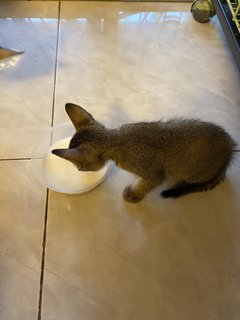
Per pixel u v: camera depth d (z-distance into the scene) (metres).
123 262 0.33
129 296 0.31
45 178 0.36
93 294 0.31
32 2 0.50
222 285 0.32
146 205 0.35
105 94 0.43
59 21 0.49
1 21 0.48
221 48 0.47
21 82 0.43
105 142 0.29
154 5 0.51
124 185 0.37
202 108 0.42
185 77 0.45
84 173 0.36
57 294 0.31
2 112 0.41
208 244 0.34
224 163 0.33
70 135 0.40
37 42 0.47
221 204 0.36
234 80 0.45
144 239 0.34
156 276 0.32
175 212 0.35
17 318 0.30
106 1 0.51
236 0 0.44
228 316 0.30
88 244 0.33
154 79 0.44
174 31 0.49
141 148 0.29
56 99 0.42
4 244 0.33
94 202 0.35
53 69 0.44
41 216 0.35
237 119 0.42
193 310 0.31
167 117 0.41
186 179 0.34
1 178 0.37
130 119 0.41
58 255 0.33
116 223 0.34
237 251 0.33
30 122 0.40
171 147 0.29
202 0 0.48
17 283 0.31
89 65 0.45
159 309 0.31
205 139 0.30
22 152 0.38
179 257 0.33
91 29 0.48
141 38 0.48
